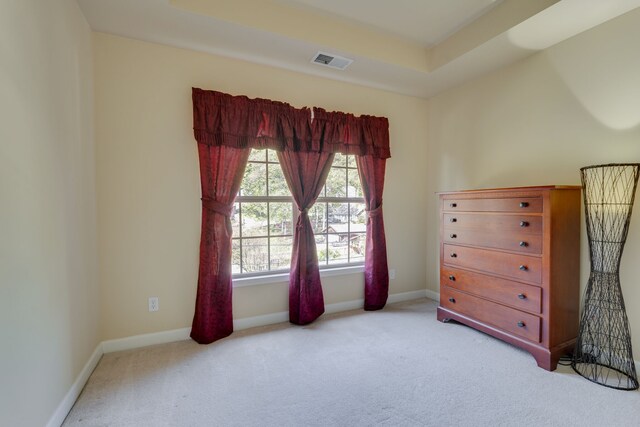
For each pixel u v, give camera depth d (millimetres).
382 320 2926
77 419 1567
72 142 1770
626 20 1999
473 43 2463
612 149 2082
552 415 1585
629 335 1926
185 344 2418
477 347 2346
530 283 2121
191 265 2523
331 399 1731
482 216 2457
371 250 3232
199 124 2408
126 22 2074
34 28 1357
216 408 1657
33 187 1323
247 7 2123
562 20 2078
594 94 2172
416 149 3598
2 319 1093
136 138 2320
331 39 2424
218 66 2559
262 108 2654
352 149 3092
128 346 2330
